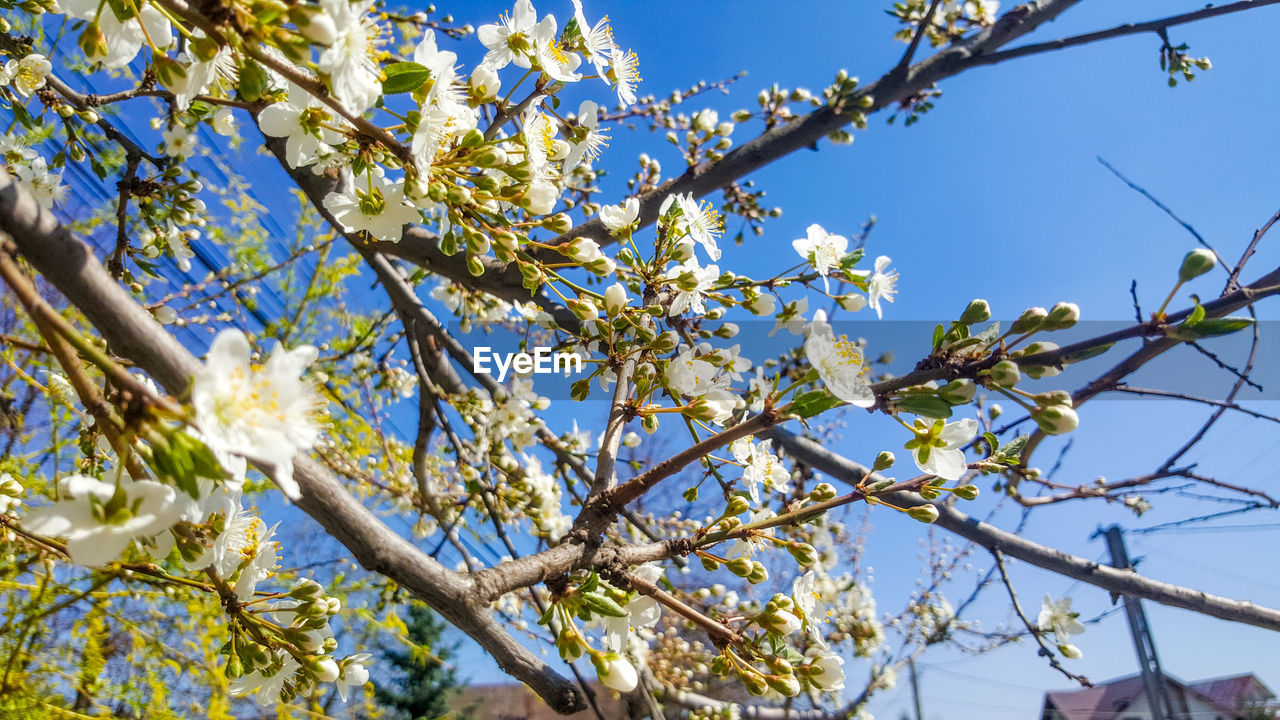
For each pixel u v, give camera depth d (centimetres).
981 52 51
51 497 39
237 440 12
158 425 11
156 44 17
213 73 17
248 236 62
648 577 20
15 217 13
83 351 11
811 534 47
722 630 18
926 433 18
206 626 46
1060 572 40
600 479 21
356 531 17
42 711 41
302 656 18
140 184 32
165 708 45
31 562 36
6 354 37
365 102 15
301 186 30
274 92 18
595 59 22
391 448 57
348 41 15
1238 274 26
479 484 38
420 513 58
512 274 31
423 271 34
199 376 11
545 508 42
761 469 23
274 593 18
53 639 43
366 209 19
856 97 47
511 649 19
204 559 16
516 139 19
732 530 20
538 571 19
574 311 22
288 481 12
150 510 12
